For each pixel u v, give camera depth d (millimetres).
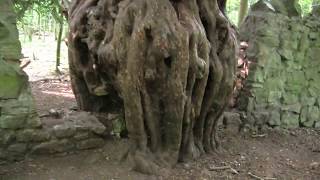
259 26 6801
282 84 7160
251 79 6746
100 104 5484
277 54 6977
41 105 7062
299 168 5523
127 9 4574
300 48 7320
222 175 4922
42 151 4727
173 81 4508
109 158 4910
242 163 5395
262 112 6898
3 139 4473
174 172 4754
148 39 4480
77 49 5340
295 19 7137
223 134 6395
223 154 5570
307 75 7586
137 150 4762
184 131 4914
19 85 4520
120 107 5398
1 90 4402
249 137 6543
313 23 7461
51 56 13617
